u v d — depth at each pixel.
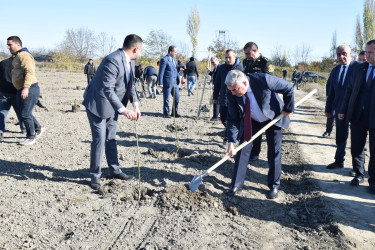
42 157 5.50
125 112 3.96
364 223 3.62
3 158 5.34
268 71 5.46
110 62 4.00
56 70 36.56
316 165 5.71
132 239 3.10
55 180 4.51
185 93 18.69
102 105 4.04
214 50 31.14
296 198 4.39
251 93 3.89
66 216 3.48
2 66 6.27
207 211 3.74
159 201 3.86
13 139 6.61
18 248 2.93
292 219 3.79
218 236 3.24
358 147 4.68
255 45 5.55
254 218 3.76
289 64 46.12
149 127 8.28
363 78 4.44
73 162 5.29
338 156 5.46
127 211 3.65
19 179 4.47
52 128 7.77
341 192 4.50
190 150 6.17
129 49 4.18
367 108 4.44
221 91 6.50
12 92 6.47
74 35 48.25
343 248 3.12
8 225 3.24
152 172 4.82
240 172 4.28
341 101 5.34
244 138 4.11
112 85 4.00
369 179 4.55
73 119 8.98
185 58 32.41
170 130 8.11
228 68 6.39
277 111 4.04
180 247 2.99
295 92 22.39
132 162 5.34
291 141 7.53
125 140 6.87
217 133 7.75
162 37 39.25
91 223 3.36
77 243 3.01
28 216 3.44
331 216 3.72
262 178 5.05
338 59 5.34
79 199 3.89
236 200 4.12
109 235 3.16
